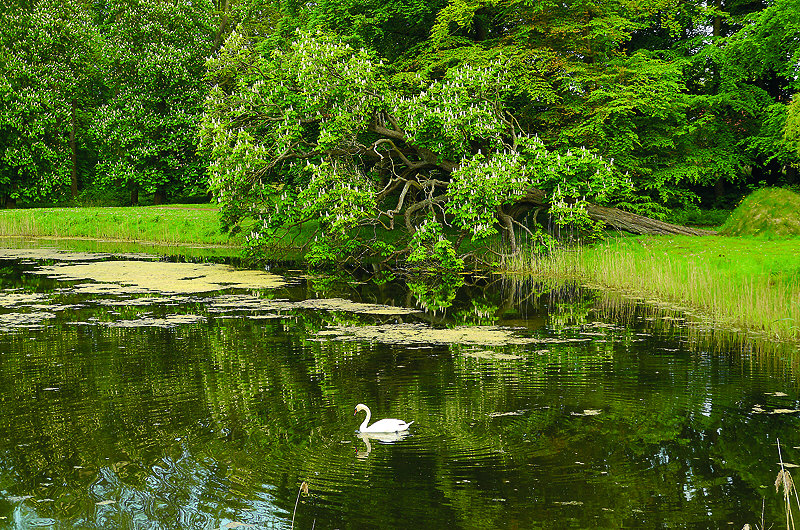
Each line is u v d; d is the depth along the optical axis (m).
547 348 10.88
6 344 11.09
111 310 14.39
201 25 40.97
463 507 5.31
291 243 28.41
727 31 31.14
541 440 6.73
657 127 26.91
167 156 40.53
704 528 4.98
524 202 24.55
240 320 13.36
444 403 7.91
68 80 42.81
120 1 40.72
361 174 23.05
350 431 7.00
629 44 31.75
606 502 5.40
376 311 14.60
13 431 7.03
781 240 20.75
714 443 6.65
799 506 5.32
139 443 6.68
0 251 27.38
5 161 41.28
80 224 35.38
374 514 5.22
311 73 21.64
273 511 5.27
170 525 5.05
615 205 27.23
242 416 7.47
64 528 5.03
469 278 20.62
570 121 26.64
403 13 26.72
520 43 25.73
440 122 21.02
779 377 9.06
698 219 28.80
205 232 31.78
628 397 8.16
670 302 15.75
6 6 42.31
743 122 29.30
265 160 22.16
